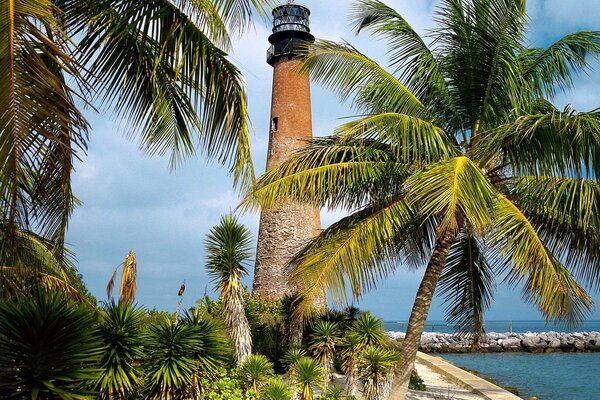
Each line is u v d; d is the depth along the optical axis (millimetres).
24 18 3971
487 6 10398
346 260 9672
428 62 11109
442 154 10227
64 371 4094
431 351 42062
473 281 12820
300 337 13922
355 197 10719
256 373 9031
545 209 10211
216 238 10688
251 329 14141
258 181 10523
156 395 6367
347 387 11375
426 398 14180
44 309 4203
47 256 8797
